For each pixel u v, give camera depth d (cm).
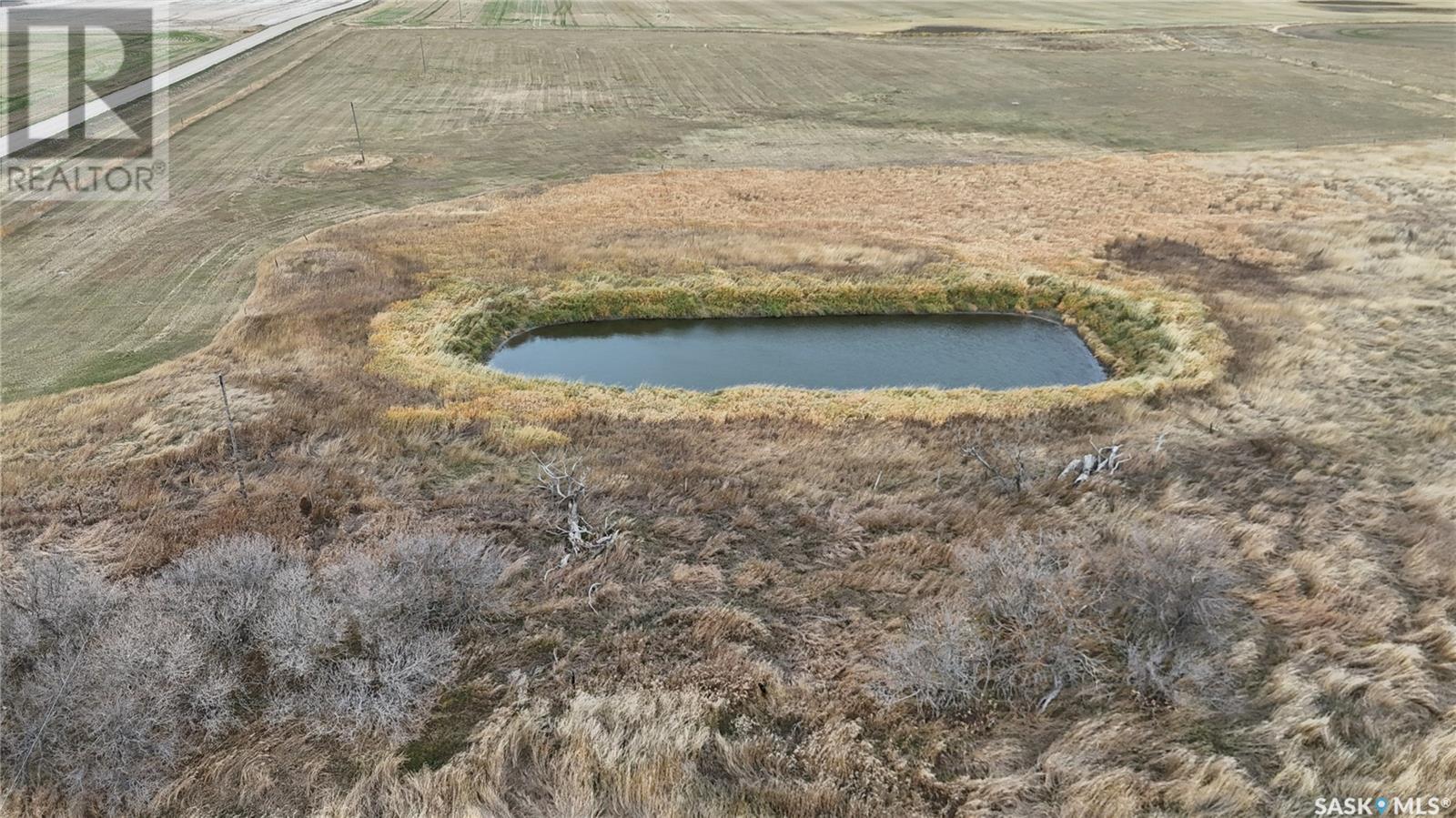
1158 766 1092
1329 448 1858
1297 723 1133
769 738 1148
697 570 1479
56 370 2212
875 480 1762
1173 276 2827
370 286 2745
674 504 1681
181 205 3634
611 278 2855
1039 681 1226
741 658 1288
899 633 1328
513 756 1125
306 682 1227
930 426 2016
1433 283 2742
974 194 3781
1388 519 1595
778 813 1045
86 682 1161
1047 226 3356
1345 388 2122
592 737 1140
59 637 1273
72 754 1084
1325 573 1430
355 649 1295
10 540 1532
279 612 1288
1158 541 1437
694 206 3641
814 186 3928
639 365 2461
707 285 2825
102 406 1977
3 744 1088
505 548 1533
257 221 3453
